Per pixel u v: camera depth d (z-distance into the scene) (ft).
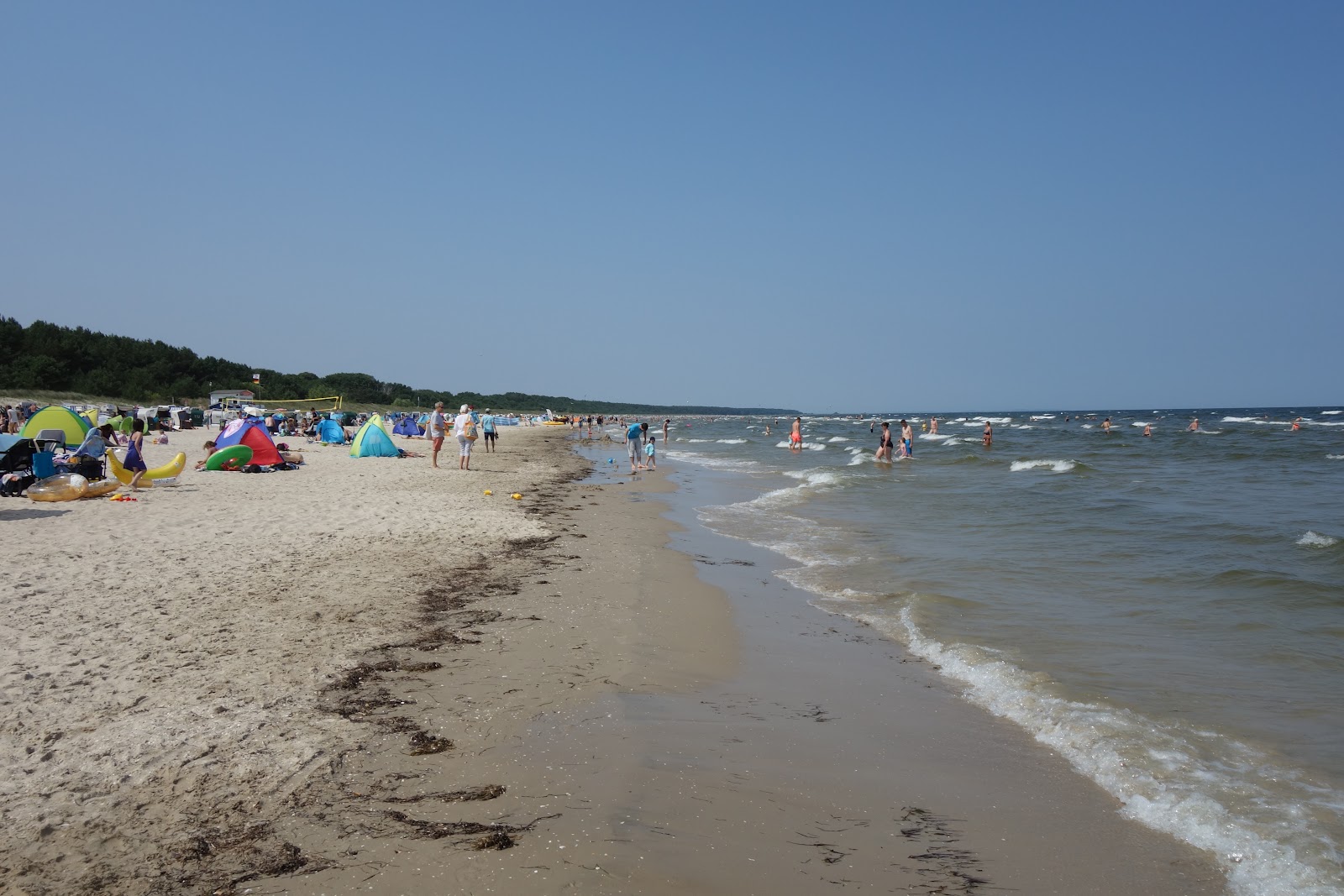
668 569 33.32
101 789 12.39
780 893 10.30
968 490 64.75
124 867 10.34
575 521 47.52
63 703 15.72
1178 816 12.77
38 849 10.71
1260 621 24.53
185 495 48.85
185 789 12.52
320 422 125.80
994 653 21.40
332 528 38.68
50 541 32.01
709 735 15.85
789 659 21.44
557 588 28.66
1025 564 33.81
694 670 20.24
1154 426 252.42
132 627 20.95
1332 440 150.00
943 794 13.66
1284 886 10.84
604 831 11.59
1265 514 49.01
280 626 21.81
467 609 25.00
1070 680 19.31
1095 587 29.45
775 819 12.46
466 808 12.24
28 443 47.50
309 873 10.30
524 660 20.12
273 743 14.33
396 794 12.67
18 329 249.96
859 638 23.56
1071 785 14.08
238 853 10.77
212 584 26.18
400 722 15.69
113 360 269.23
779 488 69.82
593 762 14.11
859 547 38.99
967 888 10.73
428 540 37.14
